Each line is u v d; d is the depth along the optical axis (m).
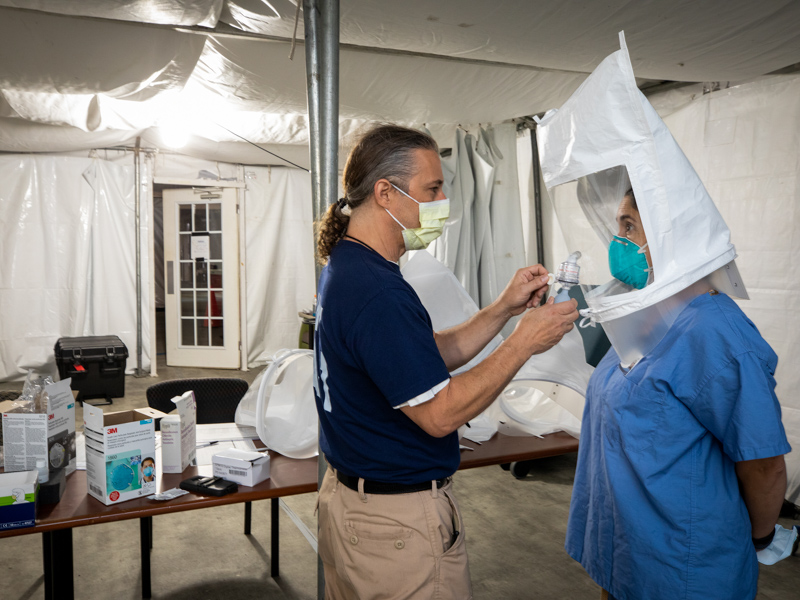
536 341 1.28
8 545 3.03
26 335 6.18
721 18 2.36
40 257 6.19
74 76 3.27
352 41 2.68
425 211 1.34
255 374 6.79
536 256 4.73
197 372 6.87
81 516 1.70
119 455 1.79
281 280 7.21
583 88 1.24
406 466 1.29
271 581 2.74
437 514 1.31
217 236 6.99
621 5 2.24
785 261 3.14
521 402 2.68
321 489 1.48
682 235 1.21
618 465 1.37
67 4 2.41
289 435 2.20
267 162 6.77
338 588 1.44
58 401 1.89
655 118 1.21
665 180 1.20
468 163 4.52
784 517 3.12
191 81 3.63
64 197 6.23
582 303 2.26
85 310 6.37
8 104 4.33
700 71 3.03
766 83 3.20
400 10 2.32
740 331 1.21
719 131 3.43
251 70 3.34
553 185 1.36
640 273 1.25
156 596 2.59
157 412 2.08
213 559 2.93
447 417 1.20
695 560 1.26
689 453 1.27
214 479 1.95
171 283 7.07
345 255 1.31
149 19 2.58
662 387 1.27
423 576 1.30
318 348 1.36
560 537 3.16
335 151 1.92
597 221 1.31
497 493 3.72
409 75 3.36
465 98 3.75
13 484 1.69
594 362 2.32
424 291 2.37
